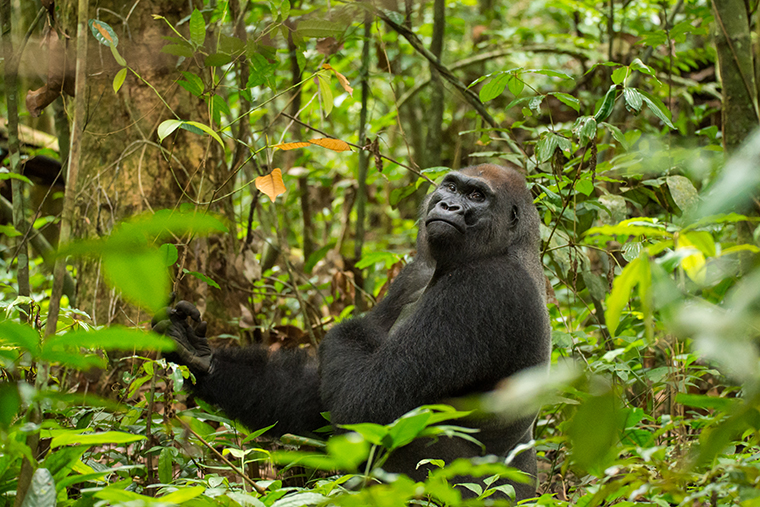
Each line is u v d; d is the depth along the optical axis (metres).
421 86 11.70
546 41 14.29
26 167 9.32
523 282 5.66
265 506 3.51
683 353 5.84
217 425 6.80
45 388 3.21
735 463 3.48
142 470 5.02
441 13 9.12
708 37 11.48
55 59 6.53
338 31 6.86
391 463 5.40
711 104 11.06
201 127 4.88
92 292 7.01
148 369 4.98
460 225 5.77
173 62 7.16
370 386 5.27
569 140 6.21
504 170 6.25
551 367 6.66
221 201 7.45
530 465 5.71
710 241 2.58
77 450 3.17
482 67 13.17
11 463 3.18
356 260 9.10
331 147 5.36
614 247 8.33
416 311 5.56
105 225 7.03
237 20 7.41
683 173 7.28
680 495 3.07
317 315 8.30
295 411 6.03
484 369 5.32
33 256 11.28
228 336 6.96
